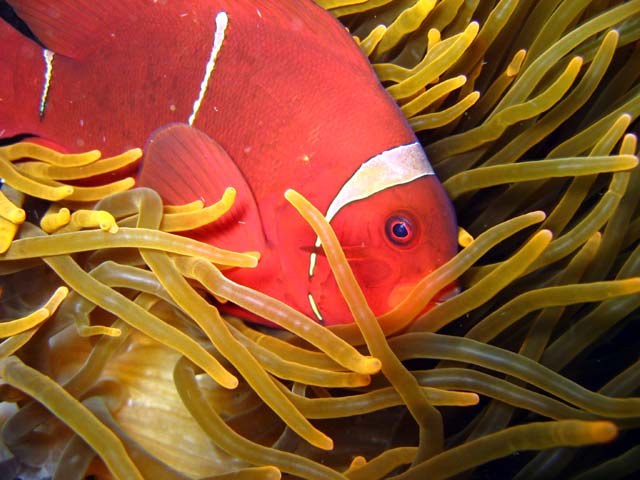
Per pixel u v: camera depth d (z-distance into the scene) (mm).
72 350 157
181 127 150
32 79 162
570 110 175
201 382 163
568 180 184
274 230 151
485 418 156
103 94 159
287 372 144
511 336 171
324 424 161
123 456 132
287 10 154
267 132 150
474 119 192
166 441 163
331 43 154
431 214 147
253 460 142
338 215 148
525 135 179
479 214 189
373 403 145
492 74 196
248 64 152
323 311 153
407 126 151
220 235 155
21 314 162
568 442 120
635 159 144
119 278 148
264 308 136
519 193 181
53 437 153
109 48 158
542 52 188
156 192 149
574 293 144
